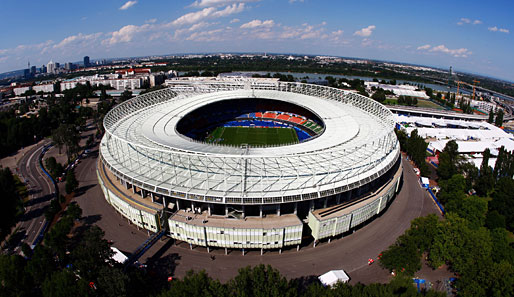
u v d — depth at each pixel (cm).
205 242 7956
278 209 8300
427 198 11181
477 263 6581
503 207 9431
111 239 8600
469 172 12000
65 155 15862
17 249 8469
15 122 17938
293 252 8144
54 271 6700
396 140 12619
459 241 7156
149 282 6862
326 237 8356
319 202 8994
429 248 7700
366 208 8838
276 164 9556
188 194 8112
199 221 8062
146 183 8650
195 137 18425
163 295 5681
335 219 8088
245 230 7600
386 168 10019
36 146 17425
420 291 6781
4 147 16012
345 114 16238
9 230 8806
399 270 6988
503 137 19088
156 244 8394
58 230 7950
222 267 7544
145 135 12719
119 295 5766
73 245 8400
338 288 5756
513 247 8131
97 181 12575
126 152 10888
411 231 7788
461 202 9462
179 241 8544
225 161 9588
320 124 19912
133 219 8925
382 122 14625
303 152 10675
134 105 17312
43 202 11031
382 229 9212
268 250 8219
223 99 19675
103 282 5919
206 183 8525
